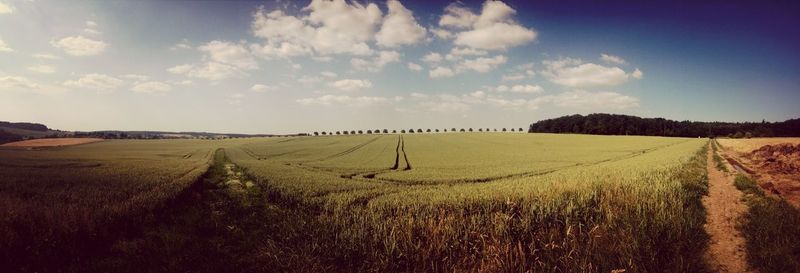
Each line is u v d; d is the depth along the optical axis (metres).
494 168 36.62
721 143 78.38
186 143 120.44
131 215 13.35
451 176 29.94
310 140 113.88
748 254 8.55
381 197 17.97
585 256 8.54
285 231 11.66
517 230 10.30
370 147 77.19
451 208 13.45
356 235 9.98
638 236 9.31
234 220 14.47
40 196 17.14
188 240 11.54
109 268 9.20
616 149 63.41
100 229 11.38
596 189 14.61
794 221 9.90
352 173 33.78
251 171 33.22
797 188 16.78
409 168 39.31
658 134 134.62
